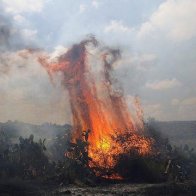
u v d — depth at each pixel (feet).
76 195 108.37
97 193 111.96
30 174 133.69
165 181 136.36
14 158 138.51
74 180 128.06
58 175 130.72
